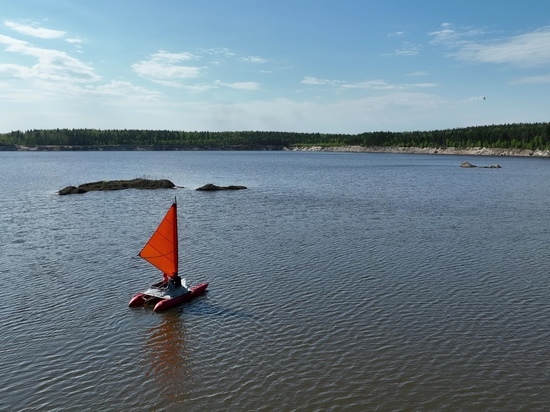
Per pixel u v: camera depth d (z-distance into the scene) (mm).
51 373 22219
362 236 49375
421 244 45656
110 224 56844
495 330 26344
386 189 100188
